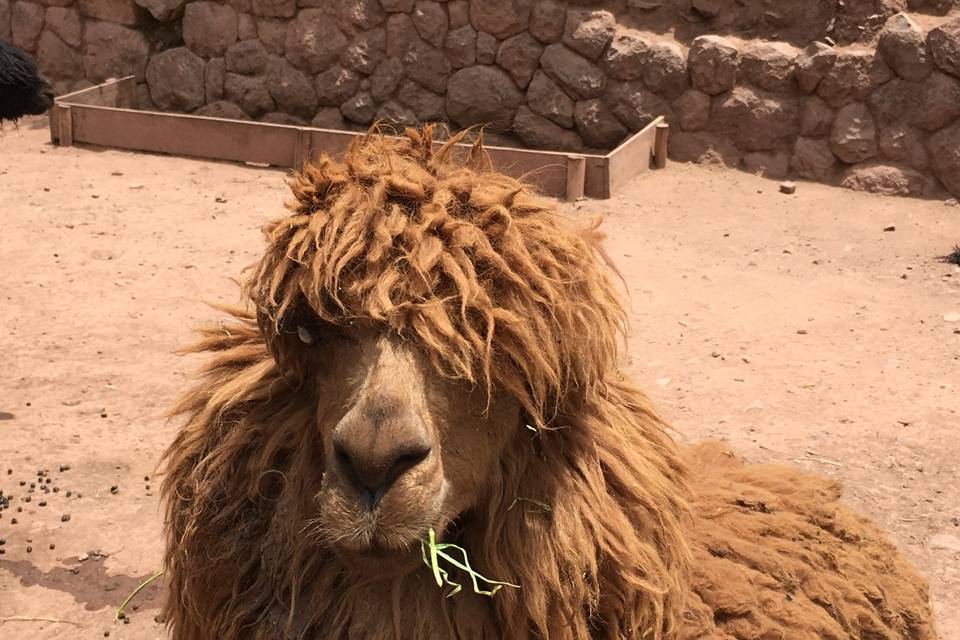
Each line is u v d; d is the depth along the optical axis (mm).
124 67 14852
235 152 12742
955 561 5520
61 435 6586
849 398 7293
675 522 2764
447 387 2402
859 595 3186
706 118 12766
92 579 5262
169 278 9180
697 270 9742
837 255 10219
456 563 2492
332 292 2352
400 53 13695
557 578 2551
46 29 15117
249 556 2723
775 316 8719
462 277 2340
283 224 2504
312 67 14062
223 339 2947
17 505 5836
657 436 2938
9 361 7543
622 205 11438
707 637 2842
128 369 7496
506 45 13297
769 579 3008
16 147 13062
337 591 2617
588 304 2520
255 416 2719
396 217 2391
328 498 2314
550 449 2611
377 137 2689
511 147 13539
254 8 14180
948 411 7141
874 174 12062
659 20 13195
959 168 11758
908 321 8656
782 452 6543
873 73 12078
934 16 12266
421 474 2289
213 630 2764
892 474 6348
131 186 11695
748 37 12820
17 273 9156
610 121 13109
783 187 12023
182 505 2820
